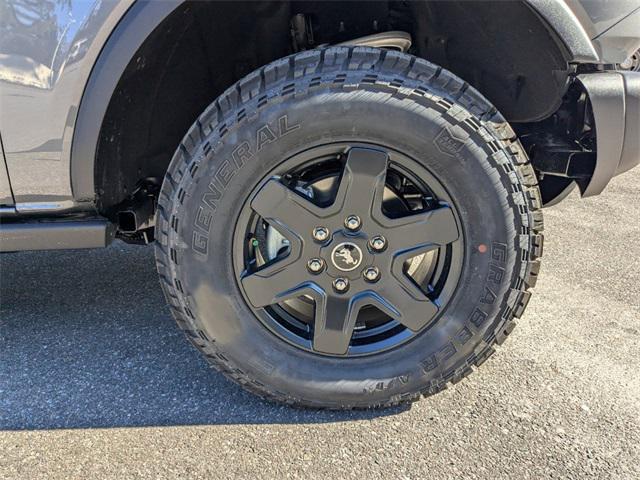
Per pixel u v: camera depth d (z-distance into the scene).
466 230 1.71
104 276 3.09
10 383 2.10
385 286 1.75
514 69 1.95
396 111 1.62
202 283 1.74
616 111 1.78
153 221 2.33
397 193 1.83
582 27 1.74
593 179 1.87
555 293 2.85
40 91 1.74
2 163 1.83
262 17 1.87
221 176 1.67
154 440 1.78
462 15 1.86
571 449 1.75
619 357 2.26
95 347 2.35
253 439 1.79
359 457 1.71
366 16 2.02
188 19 1.76
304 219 1.70
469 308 1.76
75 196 1.87
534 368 2.17
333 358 1.82
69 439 1.79
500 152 1.66
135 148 2.04
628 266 3.20
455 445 1.76
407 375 1.82
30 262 3.29
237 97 1.67
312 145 1.66
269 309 1.85
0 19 1.68
